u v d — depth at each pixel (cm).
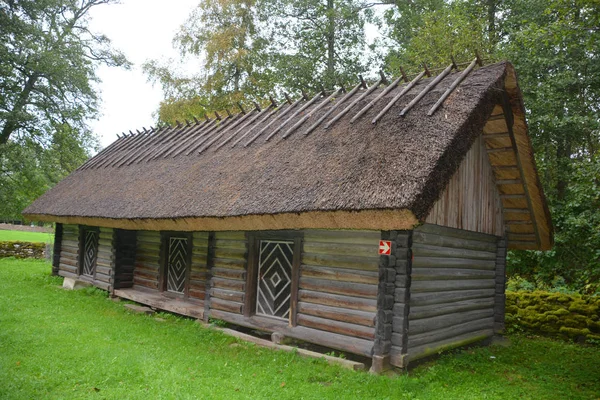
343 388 498
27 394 436
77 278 1205
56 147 1923
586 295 902
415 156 529
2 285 1122
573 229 983
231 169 800
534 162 727
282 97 1975
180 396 450
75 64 1856
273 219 607
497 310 838
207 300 817
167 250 990
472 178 713
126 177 1103
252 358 607
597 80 1130
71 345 622
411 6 1906
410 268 568
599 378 611
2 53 1656
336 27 1936
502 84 655
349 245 620
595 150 1228
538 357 722
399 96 693
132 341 672
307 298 658
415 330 600
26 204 2238
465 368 630
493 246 841
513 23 1375
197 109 2027
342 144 652
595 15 752
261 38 2067
